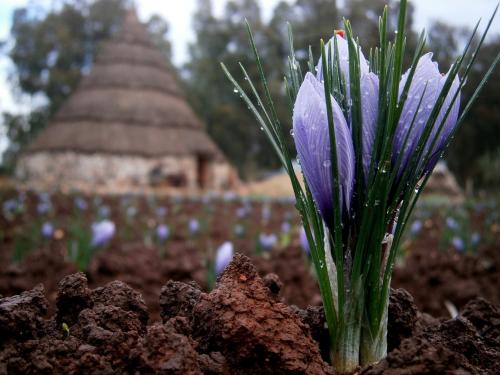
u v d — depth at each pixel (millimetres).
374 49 167
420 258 765
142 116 4078
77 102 4156
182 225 1345
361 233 147
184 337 135
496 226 1395
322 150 145
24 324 148
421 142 145
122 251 771
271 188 4098
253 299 153
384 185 145
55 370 135
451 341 160
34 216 1370
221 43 6574
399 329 184
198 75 6742
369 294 152
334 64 155
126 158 3855
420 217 1491
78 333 159
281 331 147
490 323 191
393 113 141
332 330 154
